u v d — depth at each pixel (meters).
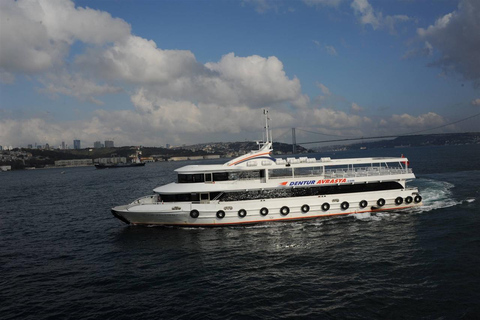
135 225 29.81
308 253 21.50
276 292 16.31
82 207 46.69
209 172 28.98
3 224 37.31
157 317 14.45
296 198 28.77
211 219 27.89
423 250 20.91
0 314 15.42
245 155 30.31
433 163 89.12
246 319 13.95
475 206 31.84
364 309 14.32
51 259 23.28
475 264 18.27
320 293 15.97
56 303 16.33
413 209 31.38
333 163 30.47
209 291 16.77
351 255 20.75
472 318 13.25
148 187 71.38
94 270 20.58
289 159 31.23
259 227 27.69
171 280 18.38
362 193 30.12
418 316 13.61
